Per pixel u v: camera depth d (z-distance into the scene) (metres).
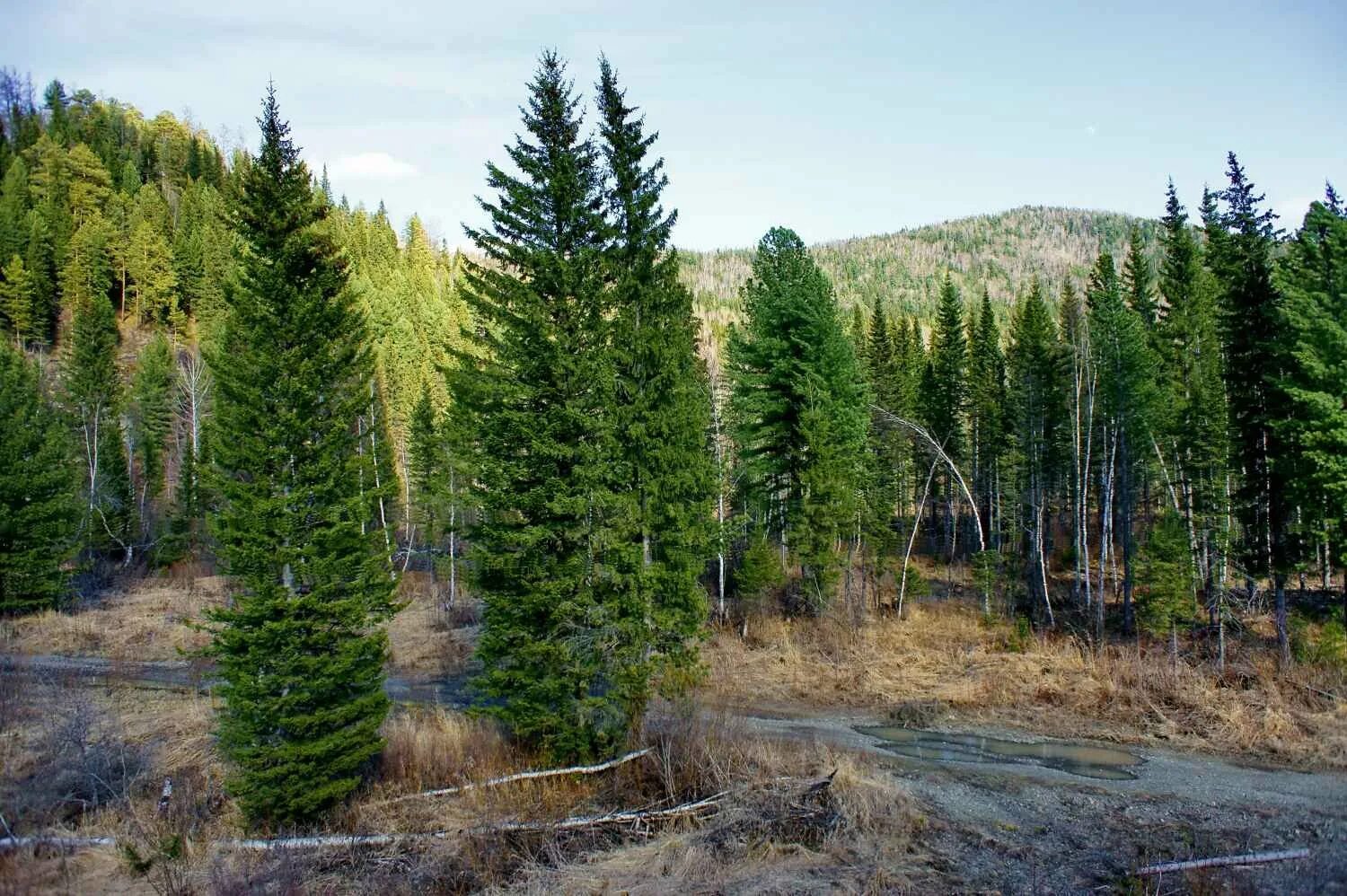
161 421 56.25
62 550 34.22
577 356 16.08
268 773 12.45
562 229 16.56
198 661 26.36
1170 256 36.97
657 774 15.06
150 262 75.62
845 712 21.73
